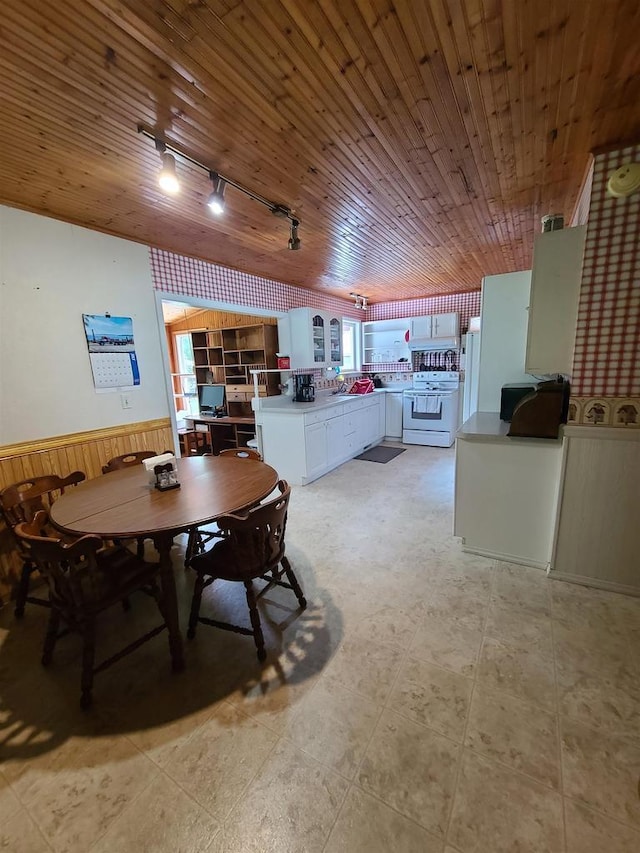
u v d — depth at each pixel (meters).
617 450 1.99
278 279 4.57
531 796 1.14
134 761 1.29
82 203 2.31
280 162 1.89
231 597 2.21
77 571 1.67
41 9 1.04
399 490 3.88
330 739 1.33
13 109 1.45
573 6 1.09
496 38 1.20
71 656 1.80
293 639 1.83
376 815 1.11
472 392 4.41
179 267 3.33
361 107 1.51
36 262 2.39
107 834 1.08
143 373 3.06
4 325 2.27
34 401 2.43
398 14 1.10
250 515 1.63
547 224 2.25
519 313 2.98
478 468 2.46
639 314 1.84
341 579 2.32
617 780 1.17
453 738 1.32
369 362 6.73
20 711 1.50
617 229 1.84
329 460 4.56
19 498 2.08
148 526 1.56
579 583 2.19
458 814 1.10
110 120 1.54
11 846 1.07
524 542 2.41
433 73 1.34
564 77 1.37
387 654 1.71
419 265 4.03
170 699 1.52
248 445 4.79
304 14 1.09
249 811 1.13
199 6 1.05
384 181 2.12
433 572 2.37
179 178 2.02
